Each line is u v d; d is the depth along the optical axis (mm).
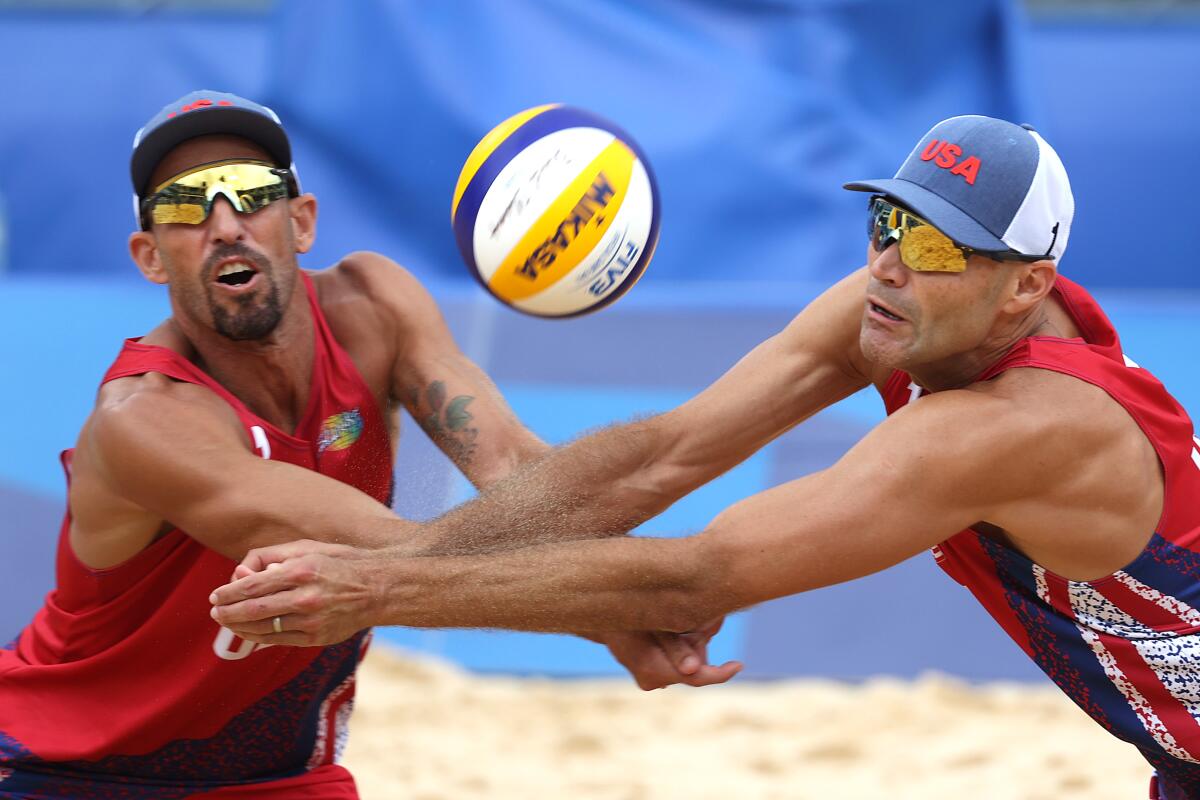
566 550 9336
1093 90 35812
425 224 33156
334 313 11484
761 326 30062
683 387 28188
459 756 20406
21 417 27297
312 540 9430
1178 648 9664
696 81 33531
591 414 27391
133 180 10398
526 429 11578
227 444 10070
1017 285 9508
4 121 36469
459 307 30312
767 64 33938
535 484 10492
